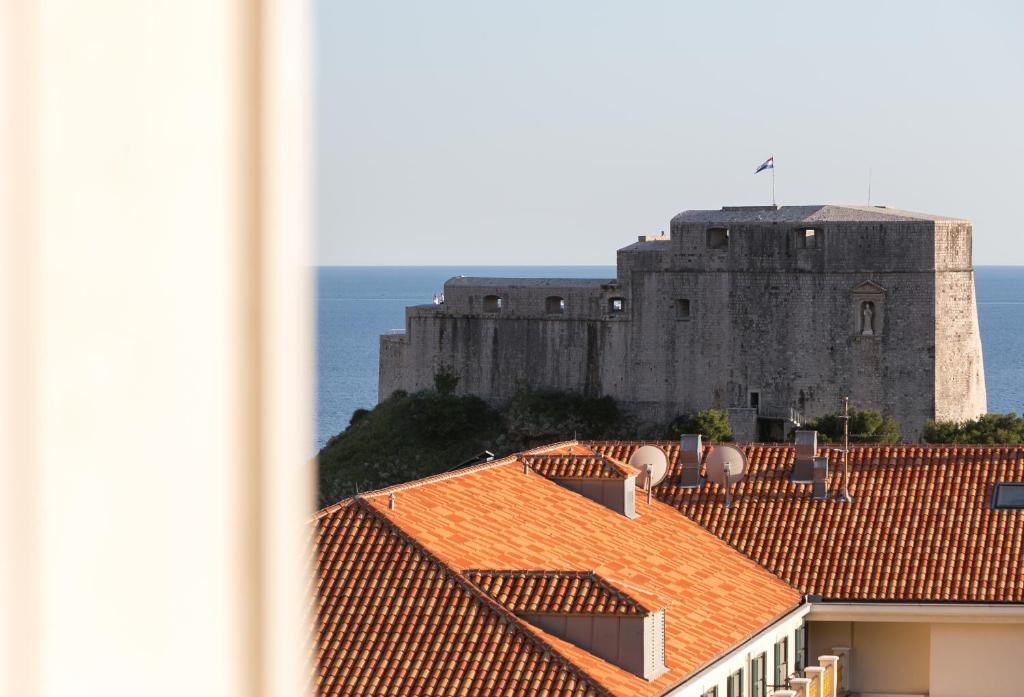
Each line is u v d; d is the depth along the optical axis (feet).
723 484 398.62
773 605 339.36
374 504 311.88
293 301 27.43
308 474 28.63
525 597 282.97
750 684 313.94
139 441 26.03
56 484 24.84
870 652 355.56
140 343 25.99
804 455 401.08
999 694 346.54
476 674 263.29
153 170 25.98
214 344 26.89
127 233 25.70
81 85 25.02
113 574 25.67
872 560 364.17
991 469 393.09
